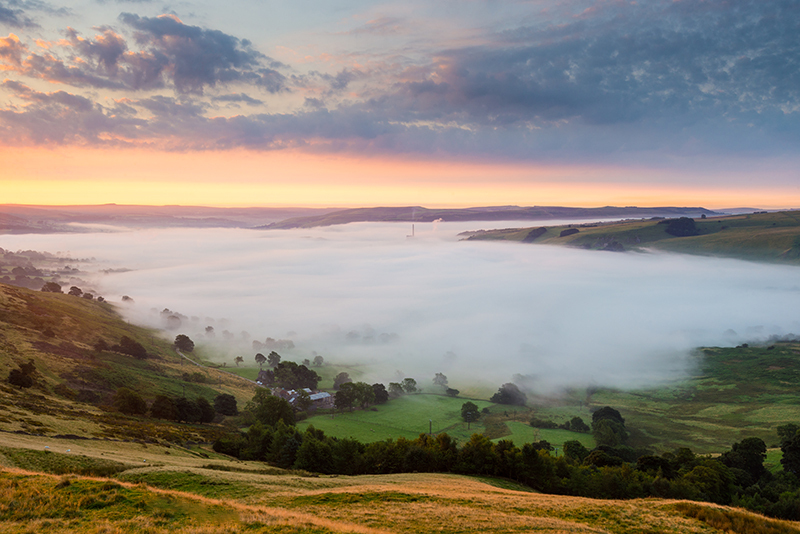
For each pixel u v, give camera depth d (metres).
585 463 95.12
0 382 97.62
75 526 25.05
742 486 88.88
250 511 30.83
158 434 84.56
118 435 71.31
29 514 25.81
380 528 32.03
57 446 51.19
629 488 69.88
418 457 76.38
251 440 89.88
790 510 66.12
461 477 68.56
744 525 35.72
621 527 35.41
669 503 41.84
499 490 54.03
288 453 80.38
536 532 31.83
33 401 83.62
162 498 30.56
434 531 31.86
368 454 80.56
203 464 59.62
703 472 76.88
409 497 42.06
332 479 53.97
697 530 34.97
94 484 31.19
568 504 41.97
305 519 30.14
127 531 24.83
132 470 44.84
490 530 32.28
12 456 41.12
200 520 28.16
